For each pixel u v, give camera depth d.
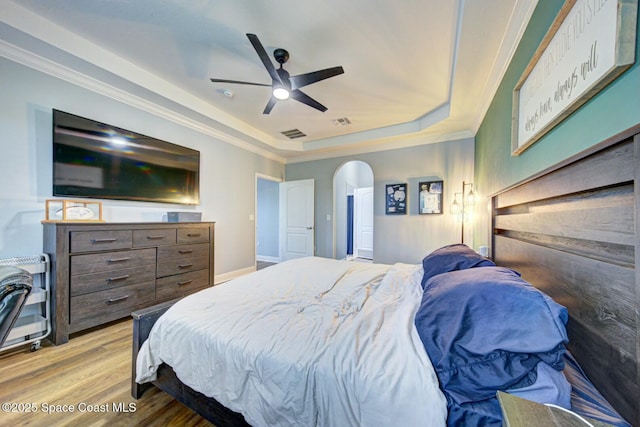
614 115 0.73
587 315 0.82
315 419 0.82
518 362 0.72
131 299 2.46
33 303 2.00
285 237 5.54
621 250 0.68
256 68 2.52
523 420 0.54
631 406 0.61
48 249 2.09
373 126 4.05
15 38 1.91
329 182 5.15
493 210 2.20
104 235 2.27
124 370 1.69
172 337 1.21
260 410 0.92
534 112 1.32
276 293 1.56
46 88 2.23
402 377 0.78
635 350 0.61
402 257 4.32
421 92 2.94
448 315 0.88
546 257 1.13
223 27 1.98
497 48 1.94
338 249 5.75
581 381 0.78
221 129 3.76
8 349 1.91
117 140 2.68
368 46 2.17
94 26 1.99
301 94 2.45
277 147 4.71
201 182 3.70
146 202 3.02
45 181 2.23
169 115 3.20
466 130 3.76
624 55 0.66
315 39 2.10
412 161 4.27
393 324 1.11
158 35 2.08
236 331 1.09
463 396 0.73
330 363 0.86
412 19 1.88
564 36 1.00
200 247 3.21
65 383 1.55
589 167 0.83
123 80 2.46
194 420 1.28
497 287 0.86
